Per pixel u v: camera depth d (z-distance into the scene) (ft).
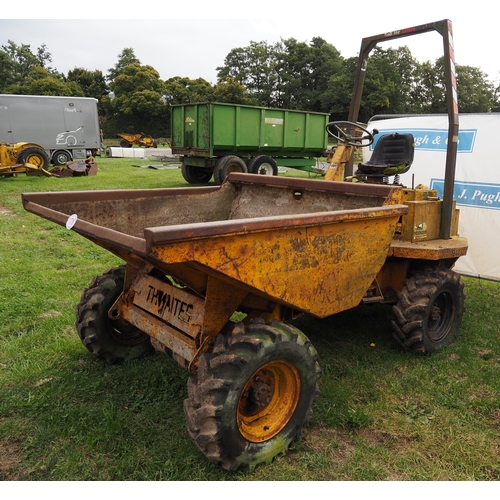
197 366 8.18
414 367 11.59
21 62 242.58
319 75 199.52
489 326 14.33
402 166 13.97
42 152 53.26
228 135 41.55
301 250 7.87
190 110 42.50
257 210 13.16
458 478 7.89
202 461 8.08
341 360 11.89
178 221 12.36
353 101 14.37
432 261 12.44
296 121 45.93
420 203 11.88
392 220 9.61
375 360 11.94
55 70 250.57
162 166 67.67
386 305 15.87
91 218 10.60
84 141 68.13
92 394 10.07
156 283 9.87
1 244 22.43
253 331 7.86
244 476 7.82
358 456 8.32
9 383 10.53
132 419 9.21
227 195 13.53
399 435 8.97
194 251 6.31
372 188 10.65
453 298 12.53
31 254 20.92
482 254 17.88
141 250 6.04
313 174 57.67
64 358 11.72
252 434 7.95
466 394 10.40
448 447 8.62
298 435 8.59
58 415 9.28
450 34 11.35
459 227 18.37
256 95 206.80
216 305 8.07
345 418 9.35
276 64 208.23
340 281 8.88
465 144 18.26
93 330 10.96
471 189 18.01
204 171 47.21
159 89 196.95
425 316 11.62
